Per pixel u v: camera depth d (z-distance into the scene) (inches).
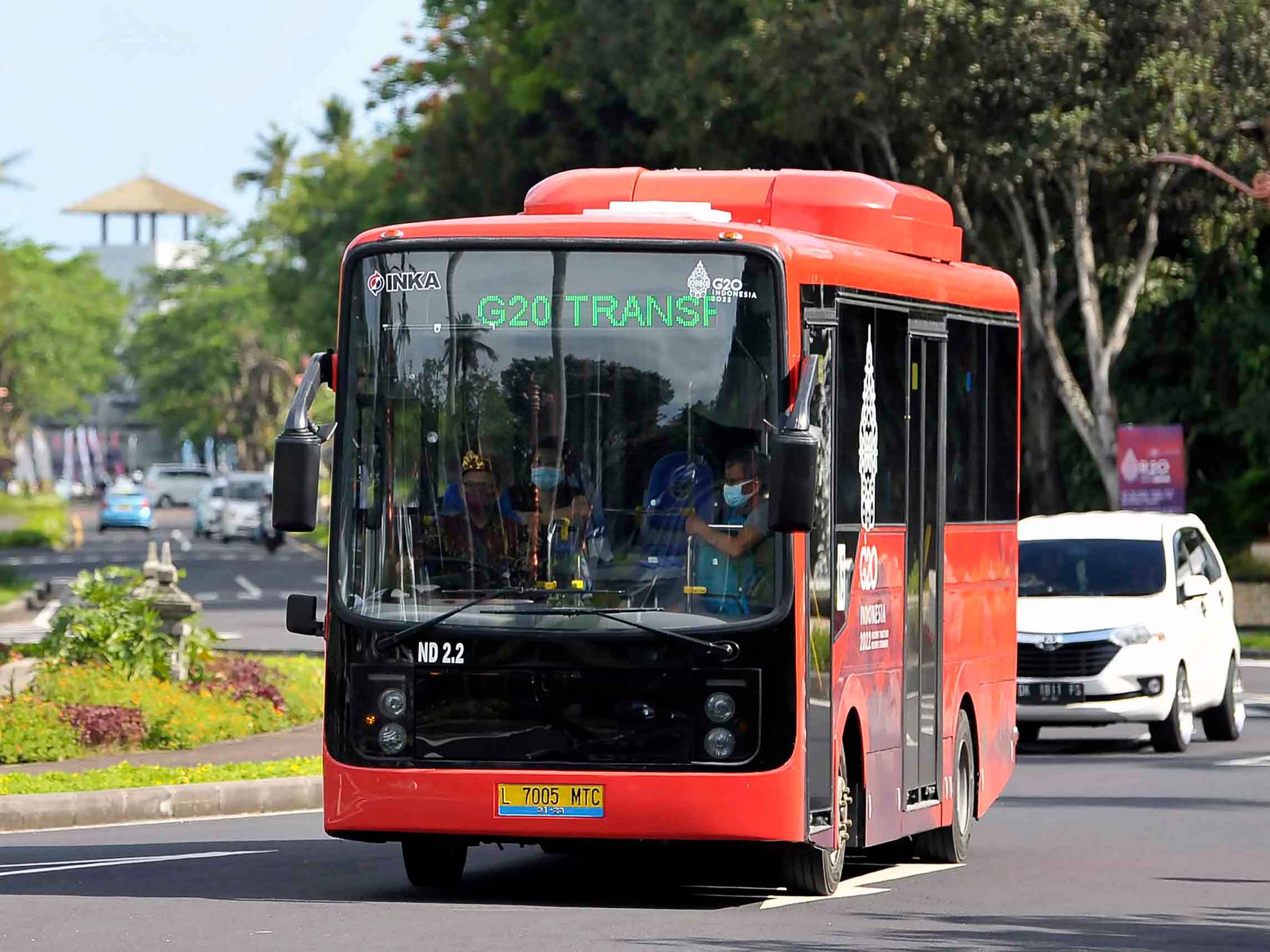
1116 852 1224.8
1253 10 2933.1
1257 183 2923.2
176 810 1398.9
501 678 968.9
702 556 967.6
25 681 1843.0
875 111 2982.3
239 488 7194.9
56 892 1035.3
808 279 997.2
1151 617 1811.0
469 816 967.6
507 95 3944.4
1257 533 3801.7
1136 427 3117.6
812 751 973.8
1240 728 1969.7
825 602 994.1
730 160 3282.5
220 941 881.5
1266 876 1127.0
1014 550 1322.6
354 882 1084.5
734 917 964.6
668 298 981.8
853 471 1032.8
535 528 976.9
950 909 1000.2
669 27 3228.3
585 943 881.5
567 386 982.4
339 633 984.9
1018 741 1910.7
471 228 994.1
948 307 1182.3
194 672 1849.2
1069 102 2930.6
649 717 962.1
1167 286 3540.8
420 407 991.0
